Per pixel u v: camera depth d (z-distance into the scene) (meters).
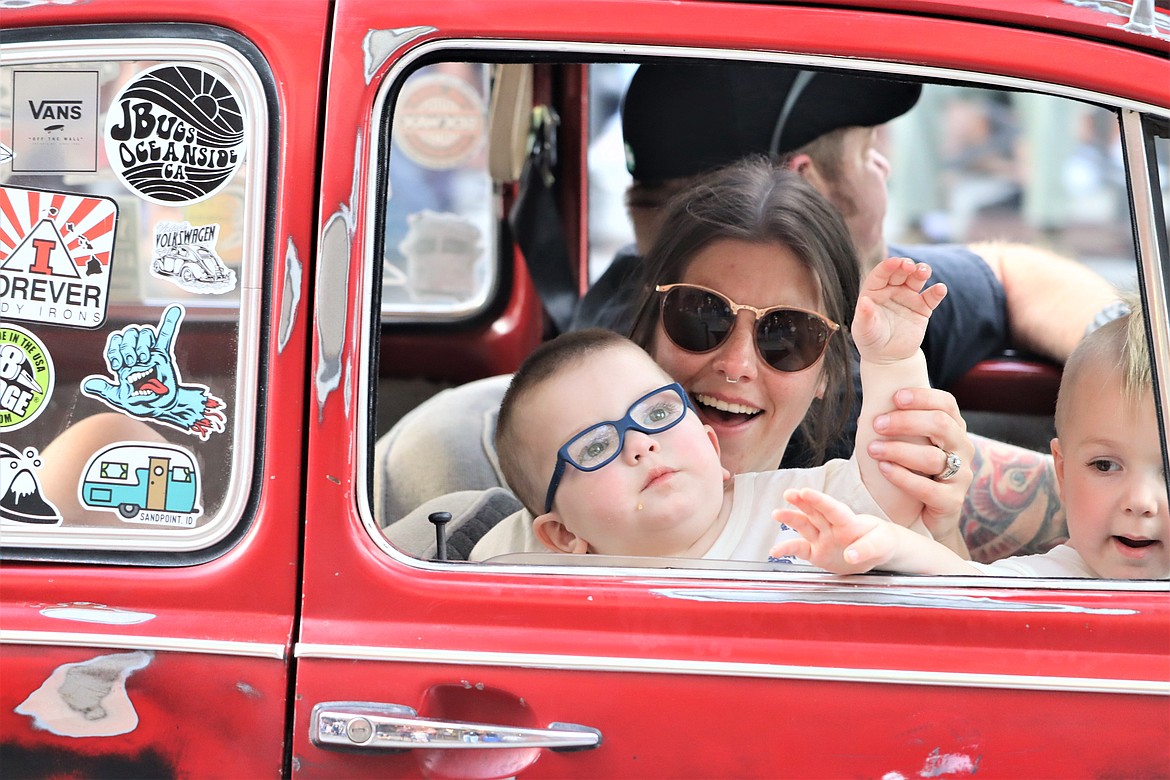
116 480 2.19
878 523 2.18
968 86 2.27
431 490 3.53
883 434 2.44
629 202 3.80
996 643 2.14
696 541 2.64
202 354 2.17
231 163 2.18
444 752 2.12
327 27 2.21
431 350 4.72
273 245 2.17
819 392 2.98
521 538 2.71
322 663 2.11
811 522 2.17
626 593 2.16
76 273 2.19
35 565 2.19
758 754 2.10
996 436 4.06
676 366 2.96
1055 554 2.63
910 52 2.21
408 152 4.65
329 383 2.15
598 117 4.38
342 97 2.18
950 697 2.11
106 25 2.21
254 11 2.20
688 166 3.64
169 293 2.18
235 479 2.16
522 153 4.38
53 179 2.19
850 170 3.74
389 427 4.69
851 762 2.10
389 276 4.71
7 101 2.19
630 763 2.10
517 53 2.23
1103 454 2.54
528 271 4.48
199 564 2.16
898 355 2.43
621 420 2.62
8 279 2.20
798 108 3.55
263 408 2.16
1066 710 2.11
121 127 2.19
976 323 4.09
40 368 2.20
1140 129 2.25
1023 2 2.25
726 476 2.75
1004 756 2.10
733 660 2.11
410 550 2.74
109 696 2.12
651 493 2.60
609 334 2.80
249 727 2.11
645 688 2.11
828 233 3.02
